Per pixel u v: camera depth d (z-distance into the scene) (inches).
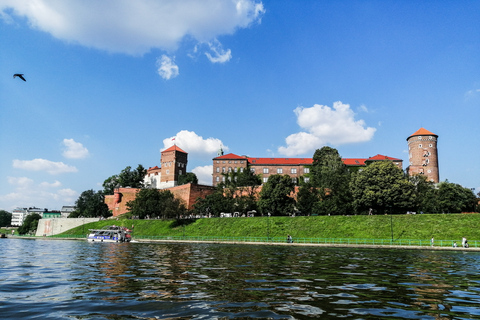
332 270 1022.4
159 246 2475.4
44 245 2736.2
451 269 1056.2
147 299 606.2
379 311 523.8
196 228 3595.0
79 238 3996.1
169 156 5895.7
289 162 5472.4
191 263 1227.9
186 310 529.3
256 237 2989.7
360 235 2691.9
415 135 5088.6
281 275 908.6
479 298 619.8
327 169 4318.4
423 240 2292.1
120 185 6122.1
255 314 506.6
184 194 4589.1
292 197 3929.6
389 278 858.1
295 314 506.3
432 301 593.9
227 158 5482.3
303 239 2738.7
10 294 655.8
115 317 492.1
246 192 4247.0
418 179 3848.4
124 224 4350.4
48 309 538.9
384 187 3100.4
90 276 894.4
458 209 3016.7
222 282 791.7
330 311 523.5
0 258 1460.4
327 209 3294.8
